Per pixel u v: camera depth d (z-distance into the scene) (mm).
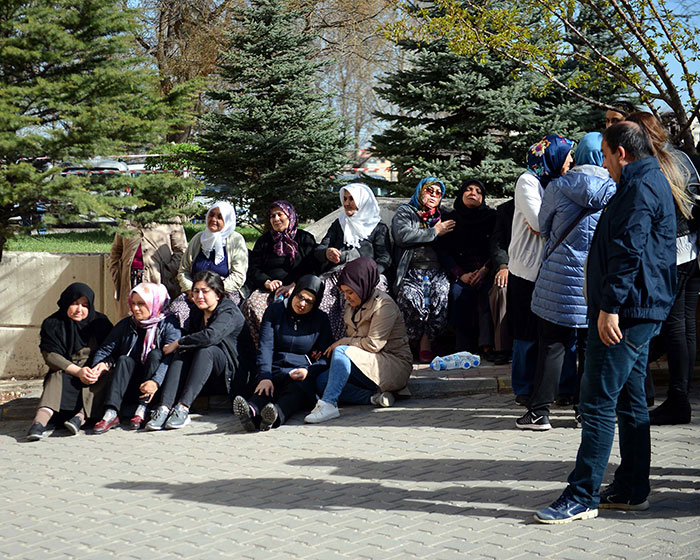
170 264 8281
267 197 14289
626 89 11797
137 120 7141
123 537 4203
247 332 7039
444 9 10094
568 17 9836
